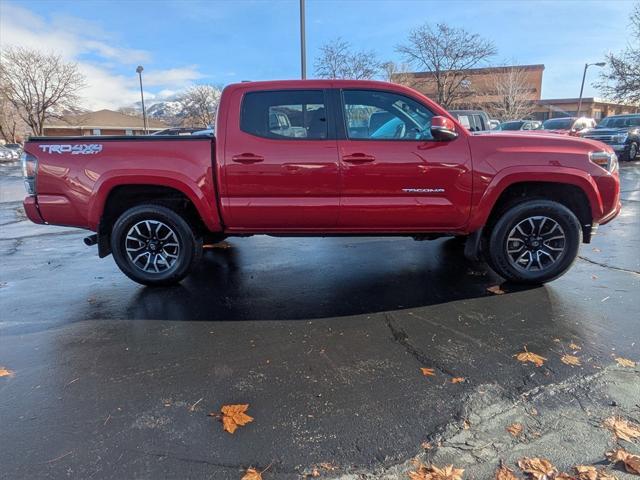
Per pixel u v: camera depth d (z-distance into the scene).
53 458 2.25
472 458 2.24
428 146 4.14
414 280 4.80
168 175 4.20
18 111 50.03
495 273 4.98
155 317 3.94
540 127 22.83
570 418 2.51
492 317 3.81
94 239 4.46
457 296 4.31
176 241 4.55
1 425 2.51
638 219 8.00
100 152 4.24
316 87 4.21
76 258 6.01
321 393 2.78
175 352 3.31
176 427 2.48
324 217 4.26
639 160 20.28
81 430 2.46
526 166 4.13
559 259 4.38
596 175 4.18
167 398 2.75
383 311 3.99
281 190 4.19
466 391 2.77
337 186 4.18
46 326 3.77
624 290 4.37
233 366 3.11
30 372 3.06
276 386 2.86
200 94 50.44
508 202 4.39
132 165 4.21
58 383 2.92
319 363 3.13
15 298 4.43
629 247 6.04
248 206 4.23
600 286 4.49
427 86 28.64
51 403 2.71
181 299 4.36
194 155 4.20
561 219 4.29
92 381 2.94
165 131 17.94
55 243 7.00
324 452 2.28
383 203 4.20
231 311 4.05
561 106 58.78
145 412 2.61
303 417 2.55
